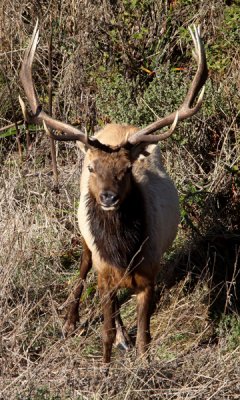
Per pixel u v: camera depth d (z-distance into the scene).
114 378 14.07
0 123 23.80
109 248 15.05
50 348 14.56
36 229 19.45
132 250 15.02
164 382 14.12
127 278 15.28
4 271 16.39
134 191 15.05
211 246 18.58
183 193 20.03
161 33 22.72
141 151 15.04
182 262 18.69
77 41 23.28
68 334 15.71
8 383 13.78
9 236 18.02
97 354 16.03
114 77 22.19
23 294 16.86
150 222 15.34
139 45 22.69
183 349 16.12
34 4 24.08
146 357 14.62
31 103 16.03
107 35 23.02
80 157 21.55
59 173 21.86
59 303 17.75
